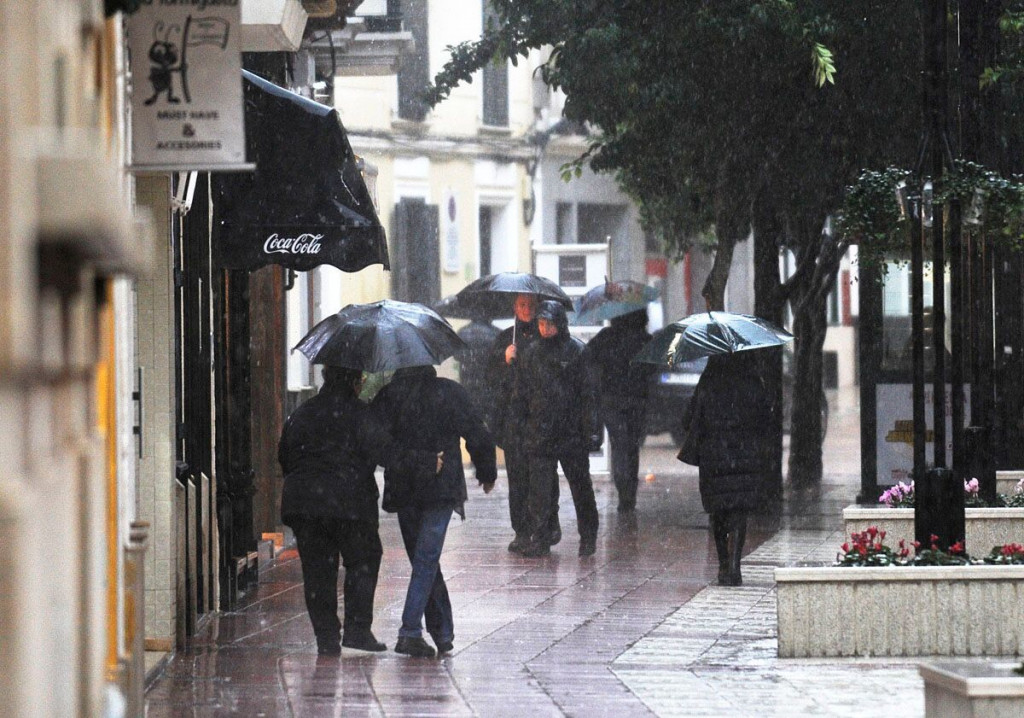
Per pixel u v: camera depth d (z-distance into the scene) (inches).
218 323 1119.0
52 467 399.5
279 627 1018.7
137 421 904.3
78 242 366.0
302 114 1059.9
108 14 600.4
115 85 653.9
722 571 1200.8
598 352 1715.1
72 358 407.8
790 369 3090.6
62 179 358.0
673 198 2105.1
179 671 868.6
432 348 903.7
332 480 886.4
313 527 898.1
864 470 1742.1
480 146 3105.3
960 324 982.4
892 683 822.5
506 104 3174.2
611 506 1795.0
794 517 1680.6
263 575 1286.9
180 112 749.3
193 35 750.5
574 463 1370.6
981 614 890.7
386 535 1533.0
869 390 1736.0
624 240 3538.4
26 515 357.1
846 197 1208.2
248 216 1066.1
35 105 374.9
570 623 1027.9
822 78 1557.6
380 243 1070.4
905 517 1173.7
